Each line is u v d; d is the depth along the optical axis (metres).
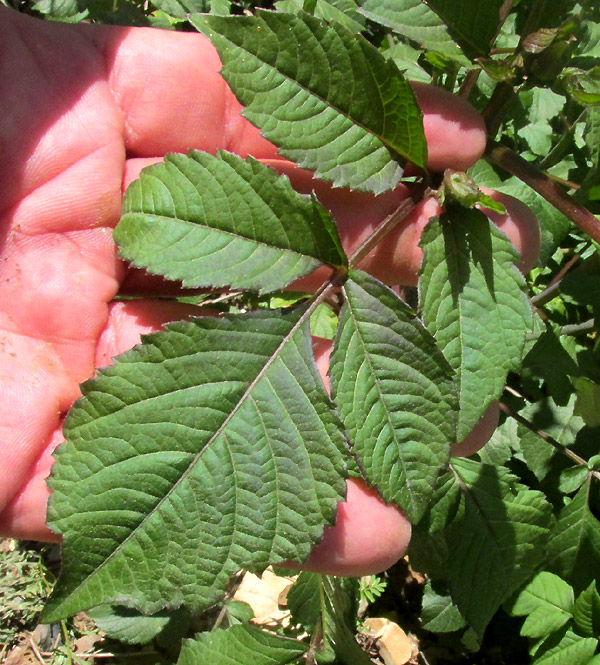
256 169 0.13
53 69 0.16
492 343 0.13
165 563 0.12
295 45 0.12
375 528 0.15
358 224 0.16
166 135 0.17
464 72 0.19
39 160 0.16
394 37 0.21
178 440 0.12
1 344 0.15
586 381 0.17
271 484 0.12
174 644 0.23
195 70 0.17
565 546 0.19
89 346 0.15
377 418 0.13
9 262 0.15
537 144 0.21
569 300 0.20
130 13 0.23
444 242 0.13
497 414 0.17
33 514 0.14
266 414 0.12
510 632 0.24
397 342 0.13
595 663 0.18
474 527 0.18
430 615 0.21
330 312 0.22
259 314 0.13
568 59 0.13
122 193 0.17
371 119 0.13
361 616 0.25
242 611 0.23
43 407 0.14
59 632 0.25
